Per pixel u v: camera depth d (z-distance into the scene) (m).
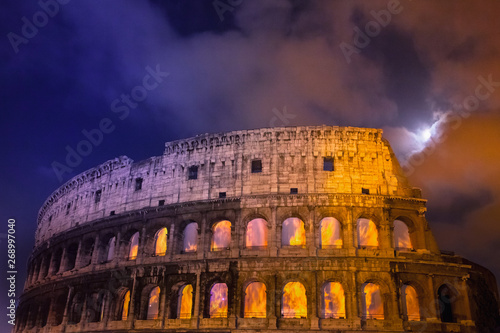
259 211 72.38
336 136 75.56
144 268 75.12
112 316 76.31
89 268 82.62
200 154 79.62
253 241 72.88
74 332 78.88
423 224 71.88
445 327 65.44
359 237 71.81
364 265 67.62
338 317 67.50
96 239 84.44
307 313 65.75
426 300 67.38
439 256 70.06
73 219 92.12
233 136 78.25
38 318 88.12
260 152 76.25
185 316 72.94
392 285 66.62
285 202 71.94
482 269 77.12
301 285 70.31
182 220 76.19
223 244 74.19
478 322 69.44
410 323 65.00
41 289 91.06
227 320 67.06
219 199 74.31
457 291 68.88
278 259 68.62
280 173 74.38
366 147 75.06
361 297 66.25
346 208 70.94
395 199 71.94
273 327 65.12
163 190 80.44
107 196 87.44
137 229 80.12
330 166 76.44
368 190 72.81
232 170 76.44
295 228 72.44
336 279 67.00
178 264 72.62
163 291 72.31
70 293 82.75
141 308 73.69
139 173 84.69
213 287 72.19
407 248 71.56
